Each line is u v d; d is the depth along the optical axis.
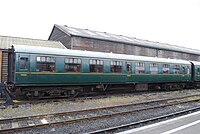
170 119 8.23
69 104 11.24
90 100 12.51
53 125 7.14
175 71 19.75
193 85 22.88
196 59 39.06
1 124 7.23
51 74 12.08
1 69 14.23
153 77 17.62
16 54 11.09
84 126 7.21
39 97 12.40
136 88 17.17
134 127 7.09
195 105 11.70
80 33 23.11
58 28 25.05
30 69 11.41
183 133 6.37
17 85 11.10
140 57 16.98
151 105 11.46
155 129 6.81
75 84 13.13
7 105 10.48
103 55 14.52
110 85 15.52
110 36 27.73
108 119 8.17
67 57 12.73
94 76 13.87
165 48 30.92
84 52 13.70
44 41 22.09
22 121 7.64
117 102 12.26
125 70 15.63
